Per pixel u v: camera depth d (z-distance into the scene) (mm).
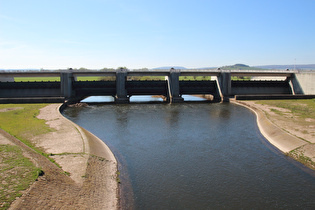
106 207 17266
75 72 80438
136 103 77125
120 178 22891
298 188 21562
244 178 23453
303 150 29203
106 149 30719
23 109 53844
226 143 34312
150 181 22594
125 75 79000
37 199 15258
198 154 29875
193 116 53844
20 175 17812
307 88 79375
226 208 18516
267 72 86312
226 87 82875
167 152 30578
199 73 83938
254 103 67125
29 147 26906
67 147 27984
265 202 19375
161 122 47812
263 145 33406
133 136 37844
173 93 79875
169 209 18219
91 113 57719
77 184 18875
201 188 21469
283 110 54469
